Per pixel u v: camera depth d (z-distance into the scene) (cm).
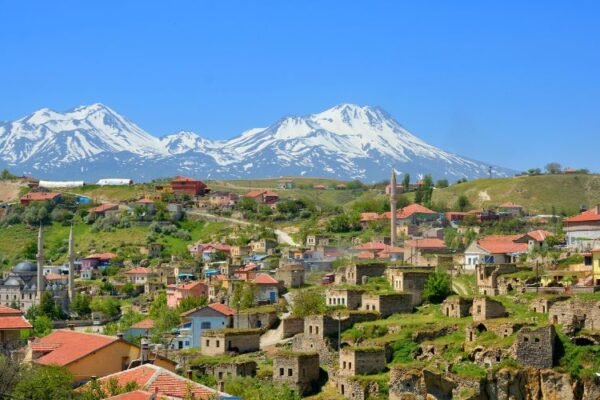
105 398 15338
